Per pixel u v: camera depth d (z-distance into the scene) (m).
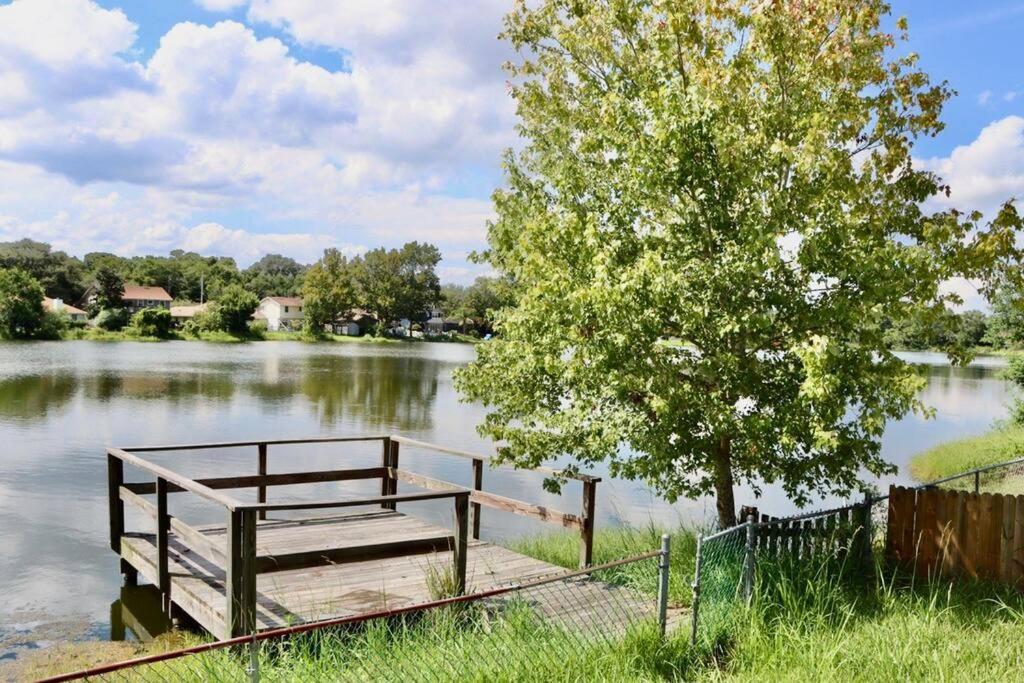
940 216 8.16
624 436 8.52
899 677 5.05
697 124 7.28
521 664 5.07
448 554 8.67
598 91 9.79
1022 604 6.66
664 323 7.79
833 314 7.18
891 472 8.22
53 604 9.04
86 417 27.12
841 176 7.86
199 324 113.81
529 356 8.57
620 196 8.60
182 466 18.97
